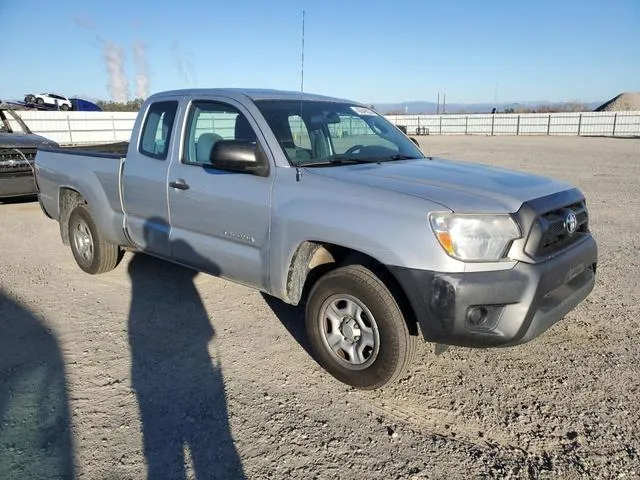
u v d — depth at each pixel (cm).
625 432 308
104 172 530
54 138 3119
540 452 293
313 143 411
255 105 412
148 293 535
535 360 396
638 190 1222
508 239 311
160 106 487
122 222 521
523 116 4759
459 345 319
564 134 4675
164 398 346
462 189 333
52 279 580
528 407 336
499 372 379
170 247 468
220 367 387
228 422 321
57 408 332
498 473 277
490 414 329
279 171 379
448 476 275
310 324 374
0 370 380
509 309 309
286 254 368
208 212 423
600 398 344
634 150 2623
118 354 405
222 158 376
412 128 5131
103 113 3297
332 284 354
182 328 453
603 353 404
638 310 484
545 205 332
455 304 303
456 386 362
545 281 317
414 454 292
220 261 423
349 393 354
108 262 579
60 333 441
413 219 312
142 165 485
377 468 281
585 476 273
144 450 294
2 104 1098
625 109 7419
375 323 335
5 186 891
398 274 315
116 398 345
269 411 332
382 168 386
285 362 396
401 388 361
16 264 639
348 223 333
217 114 436
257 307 498
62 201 611
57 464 281
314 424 319
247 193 391
